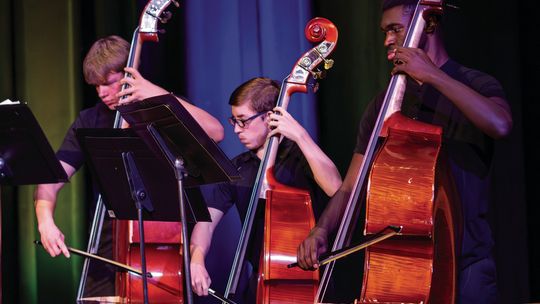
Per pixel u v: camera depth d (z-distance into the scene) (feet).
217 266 15.29
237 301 13.62
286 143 12.43
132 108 9.94
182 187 10.01
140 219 10.36
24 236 15.71
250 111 12.42
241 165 12.74
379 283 9.70
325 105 15.02
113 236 13.00
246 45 15.47
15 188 15.79
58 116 15.96
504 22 14.15
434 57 10.69
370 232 9.71
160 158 10.30
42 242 13.24
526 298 13.93
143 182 10.65
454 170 10.48
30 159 10.78
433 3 10.13
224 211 12.94
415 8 10.53
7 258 15.76
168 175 10.44
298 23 15.07
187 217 10.85
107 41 13.34
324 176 11.60
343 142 14.90
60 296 15.72
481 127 9.75
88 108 15.14
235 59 15.49
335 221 10.97
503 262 14.01
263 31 15.14
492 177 14.08
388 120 10.19
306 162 12.34
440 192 10.03
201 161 10.18
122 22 15.78
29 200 15.75
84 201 15.61
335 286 14.52
